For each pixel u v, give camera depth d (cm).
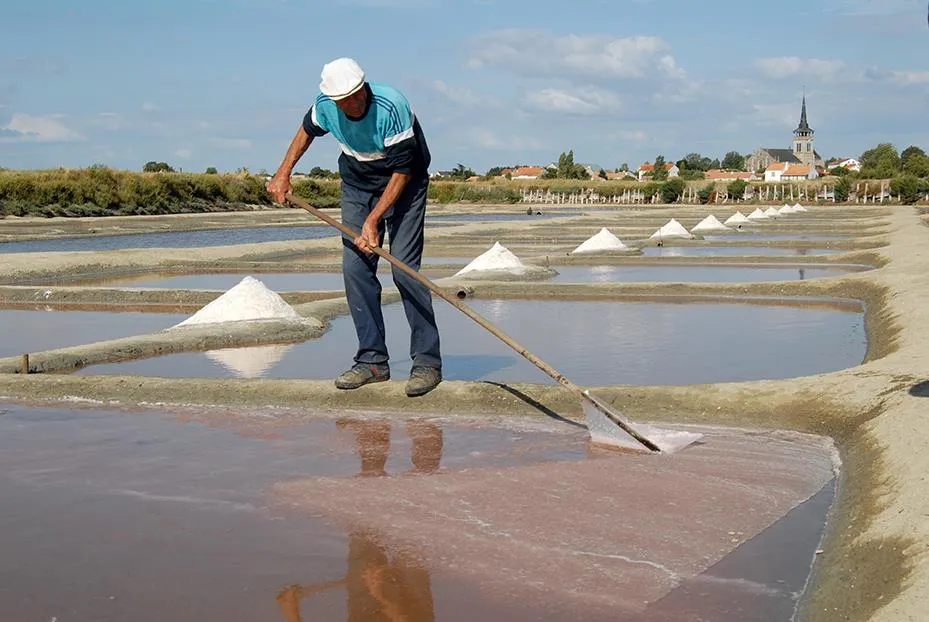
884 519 340
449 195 7944
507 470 446
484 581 328
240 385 598
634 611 304
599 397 557
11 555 355
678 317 1017
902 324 801
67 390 604
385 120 511
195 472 451
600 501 402
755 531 368
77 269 1641
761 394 545
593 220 3781
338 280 1510
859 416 496
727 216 4247
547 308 1102
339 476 442
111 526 383
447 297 516
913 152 11369
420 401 568
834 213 4469
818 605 301
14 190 4234
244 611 309
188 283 1480
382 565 343
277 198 553
